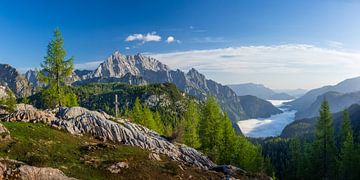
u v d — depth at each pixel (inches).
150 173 1726.1
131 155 1898.4
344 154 3348.9
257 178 2246.6
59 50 2603.3
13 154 1477.6
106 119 2316.7
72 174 1448.1
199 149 3267.7
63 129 2060.8
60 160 1566.2
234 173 2212.1
